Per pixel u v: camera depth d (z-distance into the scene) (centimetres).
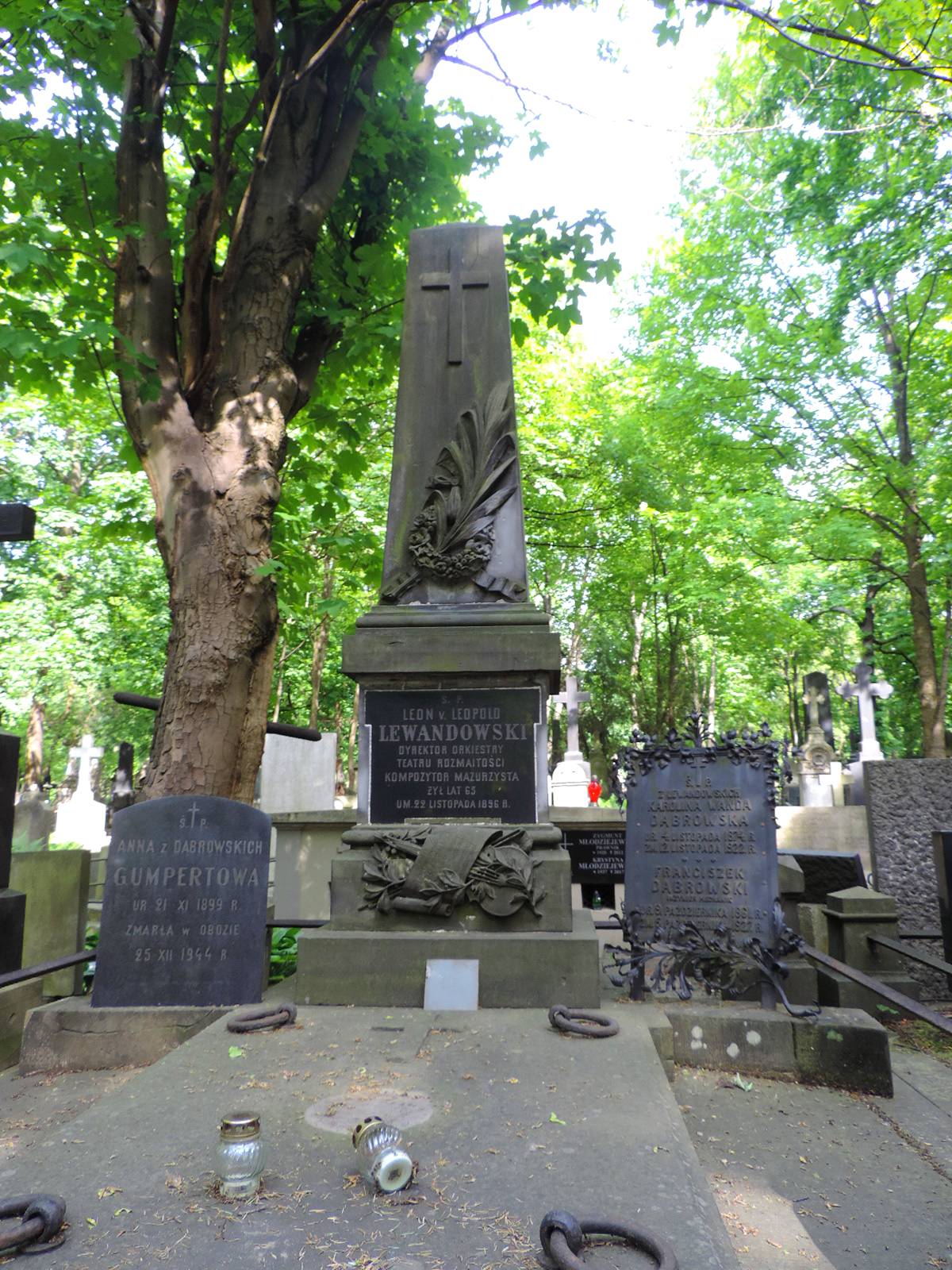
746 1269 309
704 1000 578
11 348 723
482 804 591
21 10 665
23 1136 416
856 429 1725
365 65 909
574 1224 238
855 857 856
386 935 533
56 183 788
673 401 1864
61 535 2378
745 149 1684
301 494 1077
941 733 1667
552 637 602
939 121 1076
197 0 853
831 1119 454
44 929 684
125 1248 243
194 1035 479
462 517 662
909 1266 313
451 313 708
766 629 2386
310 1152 306
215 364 793
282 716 3288
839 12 712
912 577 1719
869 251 1460
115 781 1741
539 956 519
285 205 845
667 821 564
